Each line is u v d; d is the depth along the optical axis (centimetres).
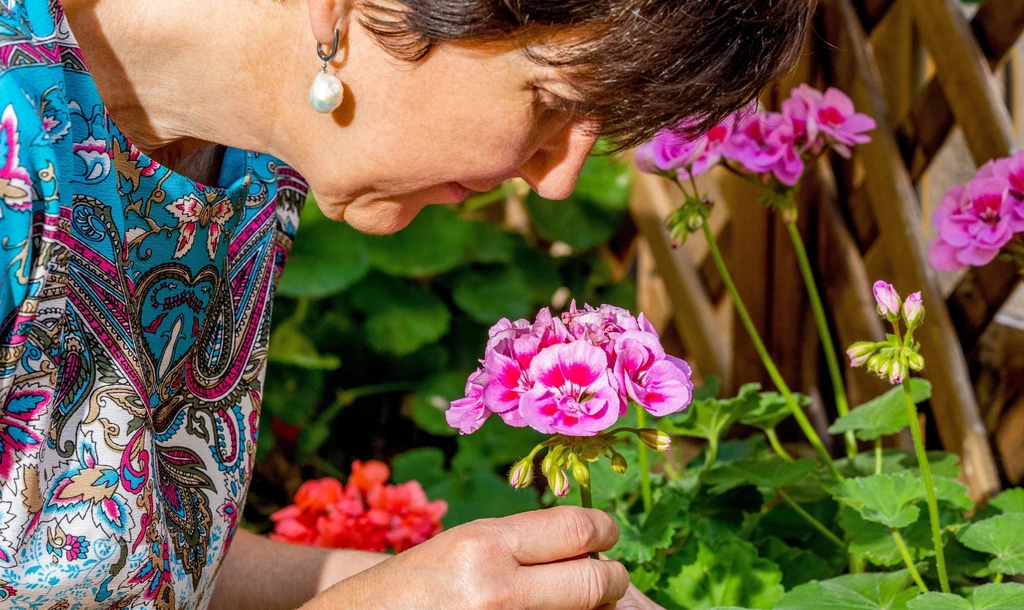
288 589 102
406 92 79
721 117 82
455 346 211
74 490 84
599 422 80
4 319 78
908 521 100
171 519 90
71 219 80
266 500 199
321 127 82
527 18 75
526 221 219
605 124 81
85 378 84
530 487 168
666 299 174
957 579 105
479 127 80
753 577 105
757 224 147
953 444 127
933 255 107
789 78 138
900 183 130
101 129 81
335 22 78
